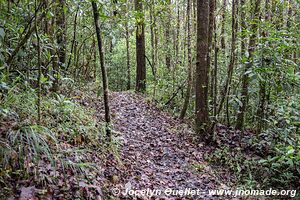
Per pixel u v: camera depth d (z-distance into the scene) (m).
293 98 5.77
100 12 4.55
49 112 4.49
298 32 6.41
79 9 5.05
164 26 15.50
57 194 3.08
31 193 2.88
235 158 6.21
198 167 5.78
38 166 3.22
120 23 5.34
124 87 18.56
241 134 7.09
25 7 4.61
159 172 5.23
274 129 5.86
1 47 3.91
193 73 11.70
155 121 8.88
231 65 7.25
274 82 5.98
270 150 6.00
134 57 17.92
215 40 8.36
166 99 12.27
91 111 6.80
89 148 4.50
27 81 4.44
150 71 15.66
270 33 6.24
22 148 3.11
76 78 8.42
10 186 2.86
